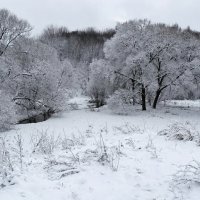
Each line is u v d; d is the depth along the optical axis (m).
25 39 35.12
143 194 5.27
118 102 30.52
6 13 32.03
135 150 7.85
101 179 5.96
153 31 33.06
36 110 31.17
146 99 38.19
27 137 16.08
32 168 6.69
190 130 10.00
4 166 6.64
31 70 30.23
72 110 35.22
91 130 17.09
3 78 28.45
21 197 5.18
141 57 28.86
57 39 92.94
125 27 32.69
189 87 31.70
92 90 40.84
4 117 20.08
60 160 7.16
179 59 32.22
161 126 20.98
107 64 33.00
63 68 45.75
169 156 7.34
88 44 96.12
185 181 5.61
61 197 5.24
